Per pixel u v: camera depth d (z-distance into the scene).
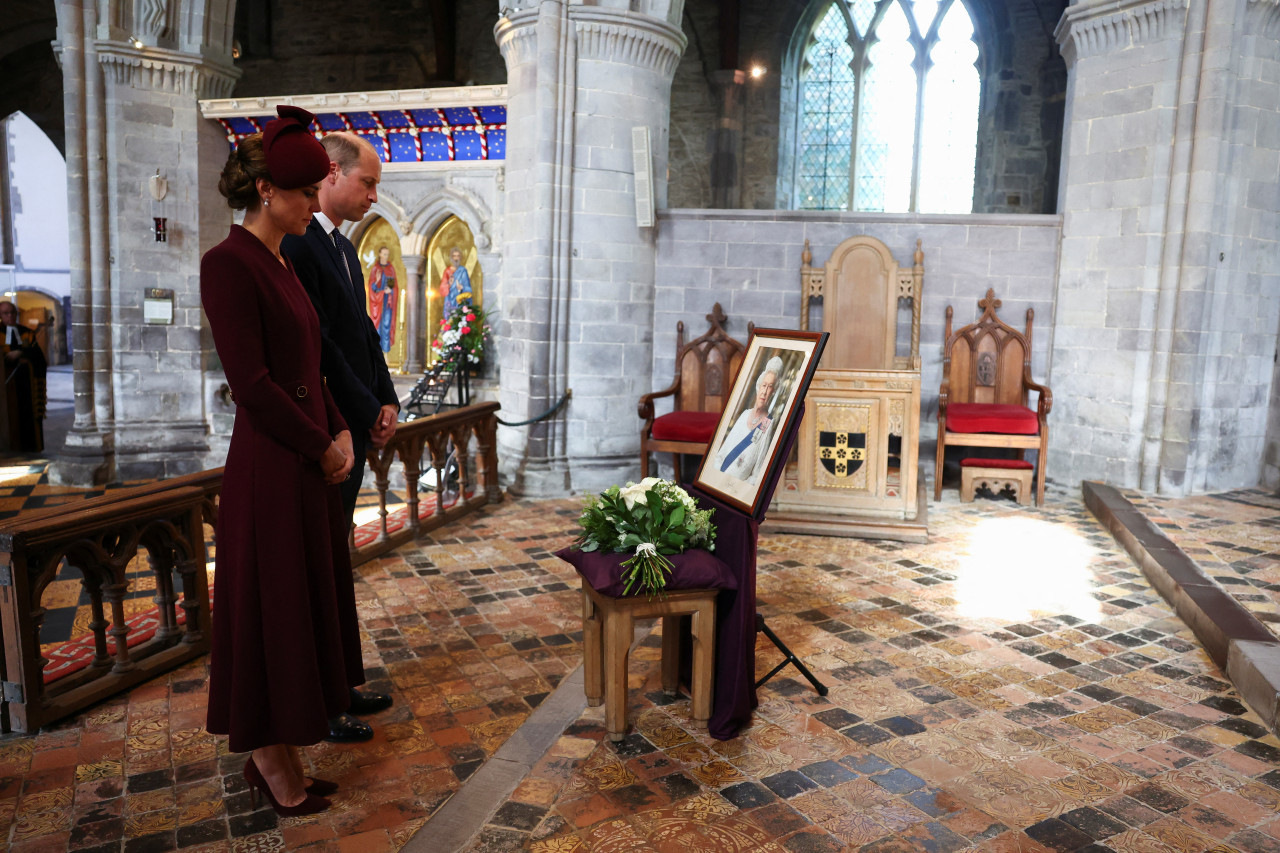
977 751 3.04
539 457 7.60
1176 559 4.99
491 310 9.31
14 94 16.30
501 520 6.48
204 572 3.84
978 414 7.00
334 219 3.02
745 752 3.01
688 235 7.84
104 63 9.00
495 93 8.52
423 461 8.52
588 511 3.26
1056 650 3.99
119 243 9.31
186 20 9.30
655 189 7.81
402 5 15.46
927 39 14.91
